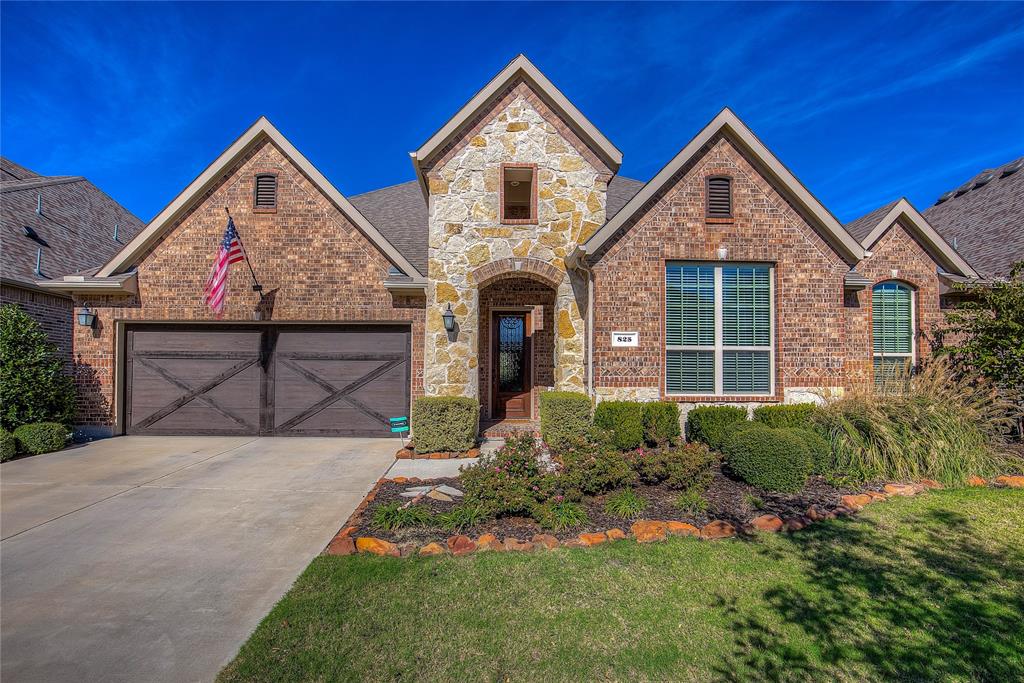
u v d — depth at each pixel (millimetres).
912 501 6098
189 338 11297
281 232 11094
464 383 10258
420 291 10805
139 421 11227
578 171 10383
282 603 3789
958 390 8836
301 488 7035
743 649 3234
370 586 4035
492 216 10320
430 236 10312
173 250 11094
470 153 10367
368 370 11234
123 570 4430
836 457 7199
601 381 9328
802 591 3957
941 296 11594
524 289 12891
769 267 9758
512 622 3535
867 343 10977
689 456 6488
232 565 4531
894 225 11484
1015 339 8695
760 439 6555
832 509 5738
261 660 3129
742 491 6375
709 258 9539
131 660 3158
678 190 9586
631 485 6234
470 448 9320
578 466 6023
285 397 11234
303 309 11055
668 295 9633
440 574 4246
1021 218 13867
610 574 4242
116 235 16453
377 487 6836
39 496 6645
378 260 11117
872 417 7582
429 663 3096
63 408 10305
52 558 4688
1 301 10922
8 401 9375
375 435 11148
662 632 3420
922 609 3703
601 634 3396
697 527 5223
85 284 10688
